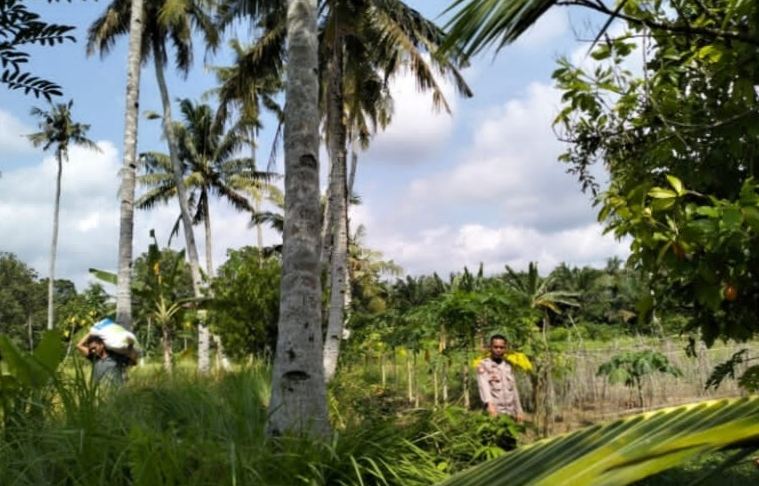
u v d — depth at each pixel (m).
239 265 17.72
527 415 11.50
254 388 6.35
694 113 3.01
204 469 3.54
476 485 1.01
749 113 2.68
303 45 5.60
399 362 17.17
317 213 5.38
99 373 5.95
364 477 3.98
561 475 0.82
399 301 42.09
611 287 42.38
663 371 11.33
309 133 5.43
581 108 3.47
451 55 1.57
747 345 12.20
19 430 4.24
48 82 2.15
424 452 4.49
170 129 23.67
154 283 18.91
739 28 2.51
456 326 11.11
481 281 16.55
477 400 13.14
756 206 2.41
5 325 57.19
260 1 14.34
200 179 30.92
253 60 15.89
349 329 18.00
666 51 3.10
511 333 10.34
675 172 3.05
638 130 3.39
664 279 3.13
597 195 3.34
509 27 1.48
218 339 18.00
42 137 37.72
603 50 3.40
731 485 4.06
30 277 61.56
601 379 13.17
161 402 5.35
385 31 14.40
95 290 34.12
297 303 5.13
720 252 2.53
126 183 13.01
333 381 11.12
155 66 23.52
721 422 0.78
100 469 3.54
